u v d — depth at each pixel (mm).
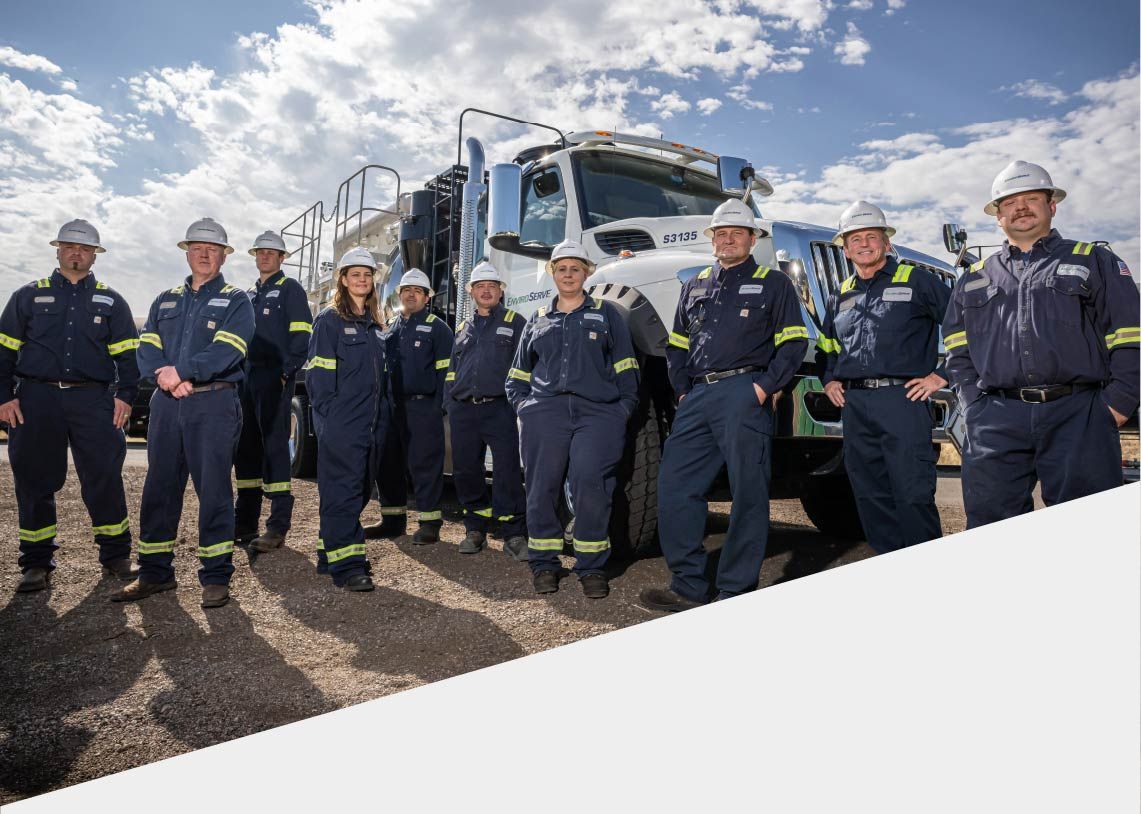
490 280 3838
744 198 3814
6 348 3266
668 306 3438
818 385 3357
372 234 6453
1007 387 2289
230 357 3068
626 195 4363
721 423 2900
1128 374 2121
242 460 4230
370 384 3381
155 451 3162
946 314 2523
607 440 3178
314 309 7367
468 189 4750
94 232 3342
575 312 3264
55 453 3316
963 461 2453
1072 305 2182
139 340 3254
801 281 3336
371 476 3641
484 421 3896
